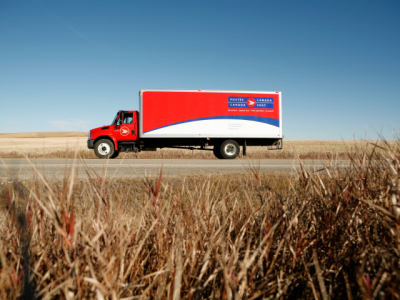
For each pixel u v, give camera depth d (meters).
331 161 2.12
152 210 1.62
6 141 44.56
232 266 1.16
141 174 6.64
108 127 13.71
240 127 13.88
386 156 1.91
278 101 14.09
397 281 1.00
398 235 1.27
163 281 1.17
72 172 1.18
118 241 1.26
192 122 13.66
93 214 1.58
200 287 1.22
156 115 13.48
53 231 1.46
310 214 1.82
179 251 1.22
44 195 1.41
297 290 1.48
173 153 16.27
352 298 1.30
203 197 1.84
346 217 1.66
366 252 1.39
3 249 1.32
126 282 1.30
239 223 1.80
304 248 1.49
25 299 1.10
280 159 13.85
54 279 1.23
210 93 13.80
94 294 1.11
